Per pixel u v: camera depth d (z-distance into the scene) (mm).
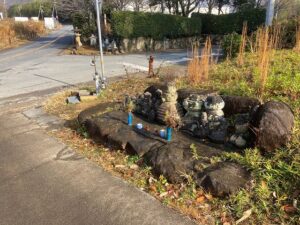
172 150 3717
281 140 3332
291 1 21328
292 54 6531
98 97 7270
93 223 2916
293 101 4188
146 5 27172
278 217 2770
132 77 9508
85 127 5152
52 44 23953
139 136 4285
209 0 27922
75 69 12203
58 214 3080
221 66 6820
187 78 6531
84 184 3594
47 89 8828
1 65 14062
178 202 3123
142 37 19297
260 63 5363
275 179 3068
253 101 4047
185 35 22766
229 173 3176
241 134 3758
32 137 5191
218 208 2969
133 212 3031
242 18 22000
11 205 3273
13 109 6949
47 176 3838
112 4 20250
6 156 4496
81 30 20281
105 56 16453
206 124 4117
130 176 3695
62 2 21375
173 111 4574
